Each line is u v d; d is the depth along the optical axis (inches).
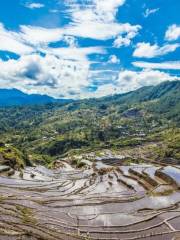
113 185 4188.0
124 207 2930.6
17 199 3058.6
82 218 2532.0
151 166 5930.1
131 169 5078.7
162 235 2217.0
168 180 4055.1
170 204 3078.2
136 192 3661.4
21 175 5275.6
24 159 7623.0
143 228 2340.1
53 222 2357.3
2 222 2139.5
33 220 2335.1
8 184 4143.7
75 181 4778.5
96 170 6471.5
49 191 3818.9
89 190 3875.5
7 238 1797.5
